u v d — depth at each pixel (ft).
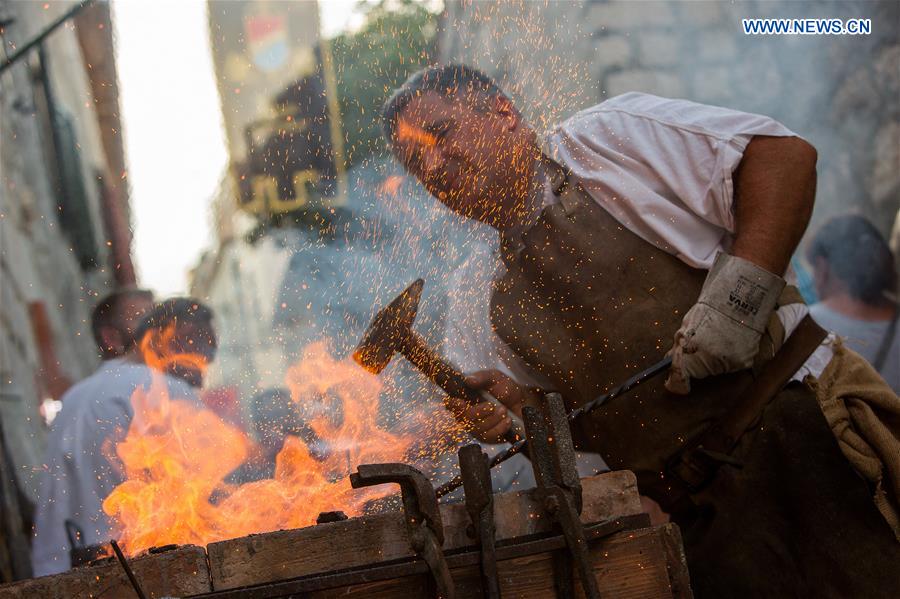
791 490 5.64
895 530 5.41
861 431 5.60
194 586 4.14
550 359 6.37
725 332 5.66
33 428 23.15
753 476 5.75
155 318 11.01
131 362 10.68
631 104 6.50
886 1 26.45
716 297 5.73
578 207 6.28
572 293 6.24
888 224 25.93
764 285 5.73
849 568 5.46
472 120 6.61
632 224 6.18
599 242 6.19
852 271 14.60
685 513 6.23
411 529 4.12
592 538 4.36
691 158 6.13
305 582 4.05
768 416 5.75
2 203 25.96
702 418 5.87
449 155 6.65
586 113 6.59
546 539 4.27
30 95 29.94
